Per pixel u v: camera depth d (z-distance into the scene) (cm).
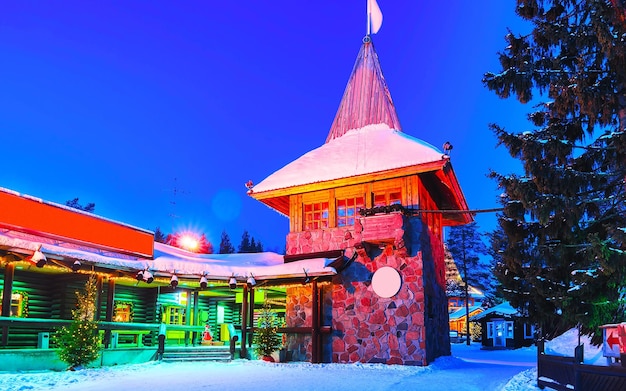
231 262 2250
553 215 1323
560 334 2497
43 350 1505
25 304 1836
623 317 1365
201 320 2622
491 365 1958
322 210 2142
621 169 1268
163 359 1903
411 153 2027
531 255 1422
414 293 1872
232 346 2012
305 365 1861
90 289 1634
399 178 1998
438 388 1286
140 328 1852
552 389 1160
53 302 1930
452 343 4884
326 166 2178
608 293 1270
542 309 1509
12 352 1423
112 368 1628
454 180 2069
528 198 1228
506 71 1333
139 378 1455
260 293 2483
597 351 1711
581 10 1351
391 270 1923
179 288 2312
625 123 1255
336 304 2000
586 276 1255
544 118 1494
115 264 1688
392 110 2542
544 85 1333
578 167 1334
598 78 1319
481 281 5250
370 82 2591
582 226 1348
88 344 1561
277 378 1488
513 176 1277
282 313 3244
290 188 2155
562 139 1337
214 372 1630
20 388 1196
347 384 1362
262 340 2009
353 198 2083
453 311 6050
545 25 1321
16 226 1534
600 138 1277
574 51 1345
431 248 2083
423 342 1819
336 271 1964
